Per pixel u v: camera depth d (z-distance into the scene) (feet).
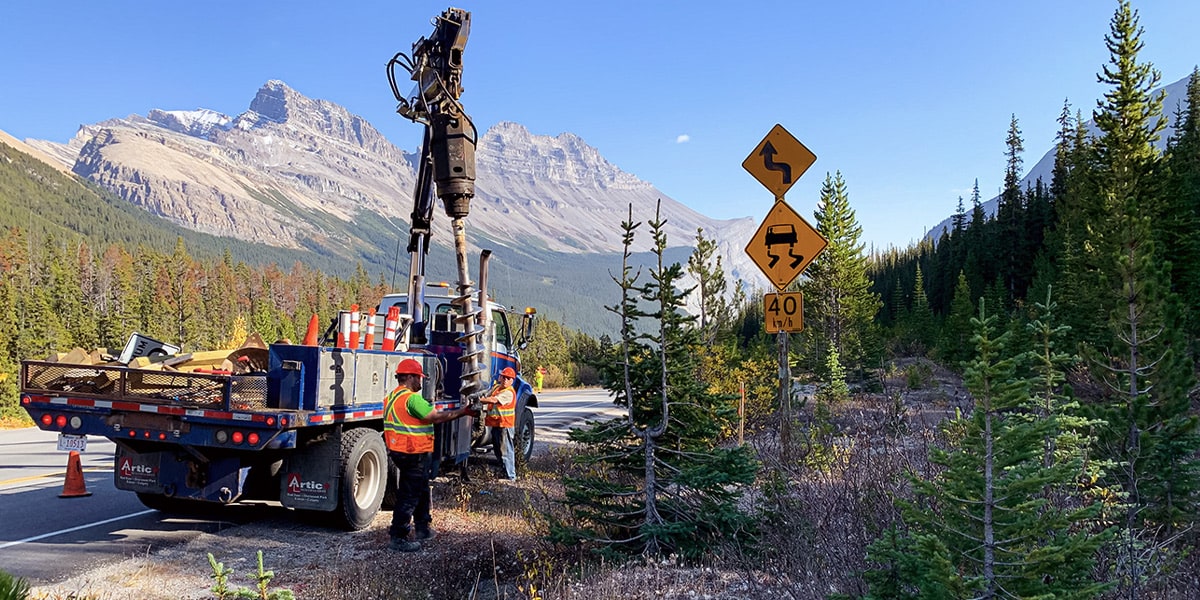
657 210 22.07
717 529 21.31
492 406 27.12
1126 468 20.43
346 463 25.17
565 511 28.35
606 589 17.90
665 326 22.02
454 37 27.37
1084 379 31.17
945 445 22.40
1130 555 14.58
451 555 23.03
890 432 30.53
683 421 22.50
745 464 21.97
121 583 19.52
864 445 26.58
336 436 25.25
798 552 18.31
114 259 411.34
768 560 19.71
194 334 291.99
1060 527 11.75
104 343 242.58
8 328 154.51
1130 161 143.95
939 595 11.71
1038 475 11.47
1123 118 147.33
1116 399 23.56
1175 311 26.99
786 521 20.52
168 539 24.29
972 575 12.54
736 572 19.24
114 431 23.58
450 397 32.71
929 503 16.94
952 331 137.18
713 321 52.80
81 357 25.50
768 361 58.08
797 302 25.39
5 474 36.27
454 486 34.55
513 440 39.37
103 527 25.64
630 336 22.41
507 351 41.04
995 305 157.69
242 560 22.24
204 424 23.06
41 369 24.13
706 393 22.53
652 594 17.70
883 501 18.80
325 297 470.80
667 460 22.79
